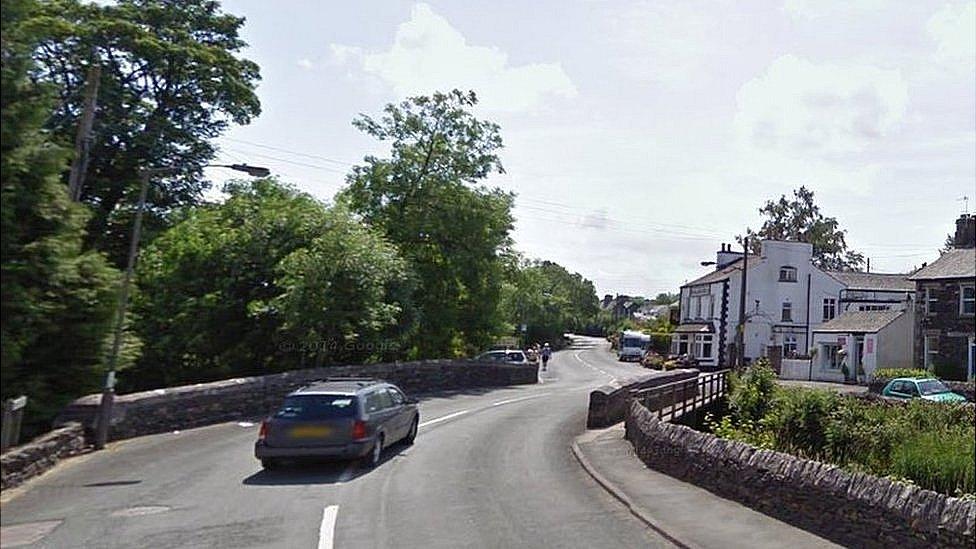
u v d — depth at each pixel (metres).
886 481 9.66
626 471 15.15
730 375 30.41
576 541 9.89
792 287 67.12
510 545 9.59
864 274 71.06
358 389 15.61
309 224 29.58
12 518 10.44
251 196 32.34
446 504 11.93
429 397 31.70
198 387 20.41
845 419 19.25
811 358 57.41
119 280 15.84
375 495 12.50
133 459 15.02
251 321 28.80
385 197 42.16
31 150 10.05
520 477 14.47
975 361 44.59
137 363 28.02
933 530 8.67
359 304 27.73
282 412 14.88
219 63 36.75
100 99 32.97
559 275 145.50
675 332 76.00
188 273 29.12
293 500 12.01
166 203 36.81
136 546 9.17
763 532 10.38
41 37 10.43
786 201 86.81
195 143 36.75
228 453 16.20
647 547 9.70
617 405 24.28
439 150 42.00
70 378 15.70
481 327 43.75
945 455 14.58
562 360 77.69
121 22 33.88
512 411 26.47
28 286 10.84
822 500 10.39
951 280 46.25
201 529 10.08
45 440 13.76
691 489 13.30
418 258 41.22
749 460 12.16
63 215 10.92
